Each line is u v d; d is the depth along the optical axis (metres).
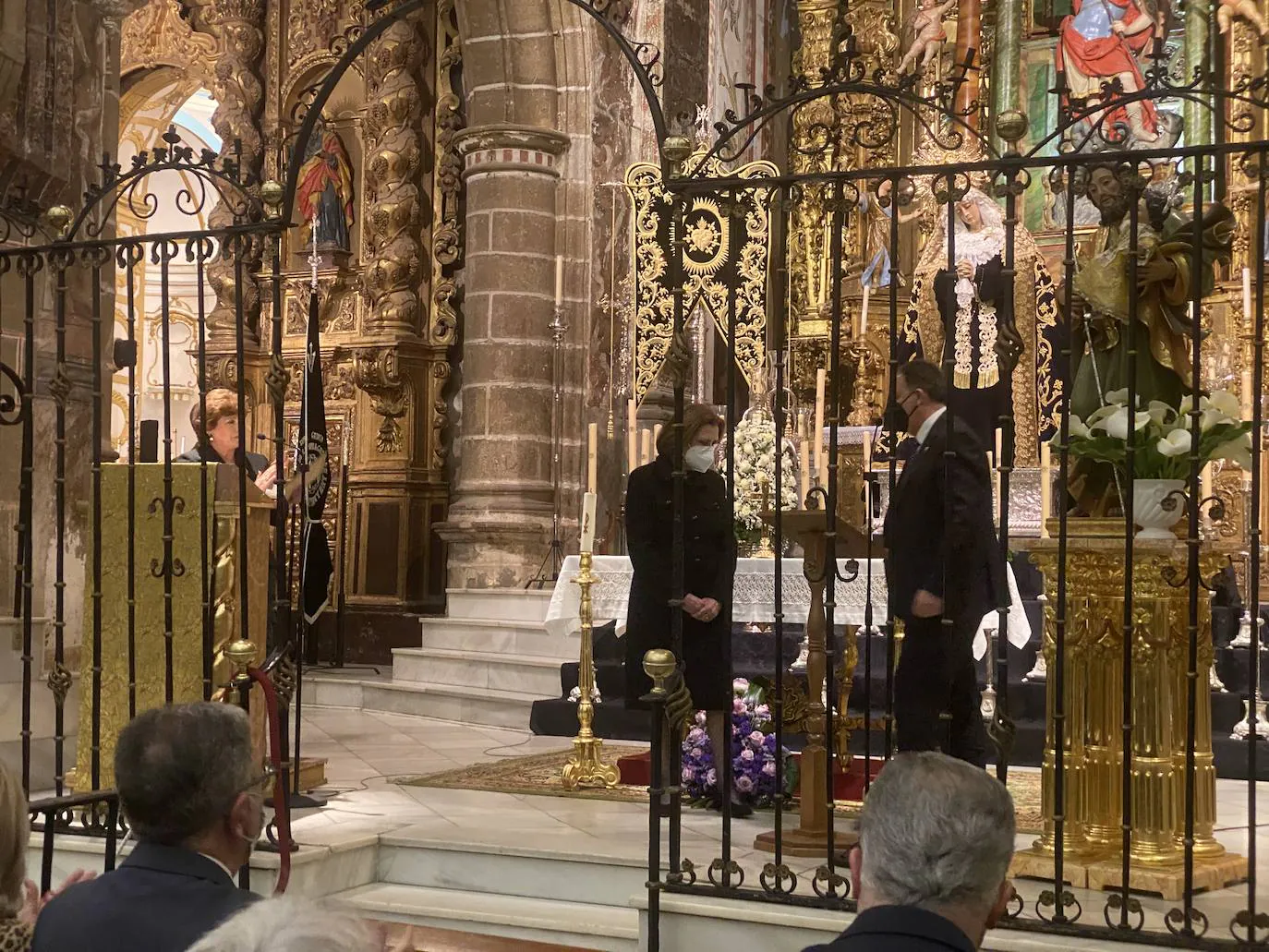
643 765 7.64
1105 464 5.52
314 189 14.38
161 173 18.94
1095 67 12.18
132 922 2.95
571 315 12.50
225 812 3.20
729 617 5.06
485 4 12.48
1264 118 11.13
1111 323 5.55
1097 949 4.38
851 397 12.93
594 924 5.41
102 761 6.61
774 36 14.32
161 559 6.53
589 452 7.86
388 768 8.32
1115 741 5.35
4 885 2.98
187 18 15.41
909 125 13.06
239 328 5.88
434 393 13.96
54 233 7.93
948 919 2.56
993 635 7.12
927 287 12.11
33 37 7.98
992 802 2.63
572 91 12.58
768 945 4.79
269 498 6.73
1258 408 4.31
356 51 5.79
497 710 10.31
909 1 13.35
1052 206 12.15
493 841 6.06
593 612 7.99
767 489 8.09
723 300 9.16
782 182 5.02
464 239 13.95
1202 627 5.34
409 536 13.69
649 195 9.27
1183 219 5.52
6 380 7.76
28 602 6.15
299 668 6.86
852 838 6.00
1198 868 5.17
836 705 7.08
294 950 1.63
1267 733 7.97
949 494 4.85
